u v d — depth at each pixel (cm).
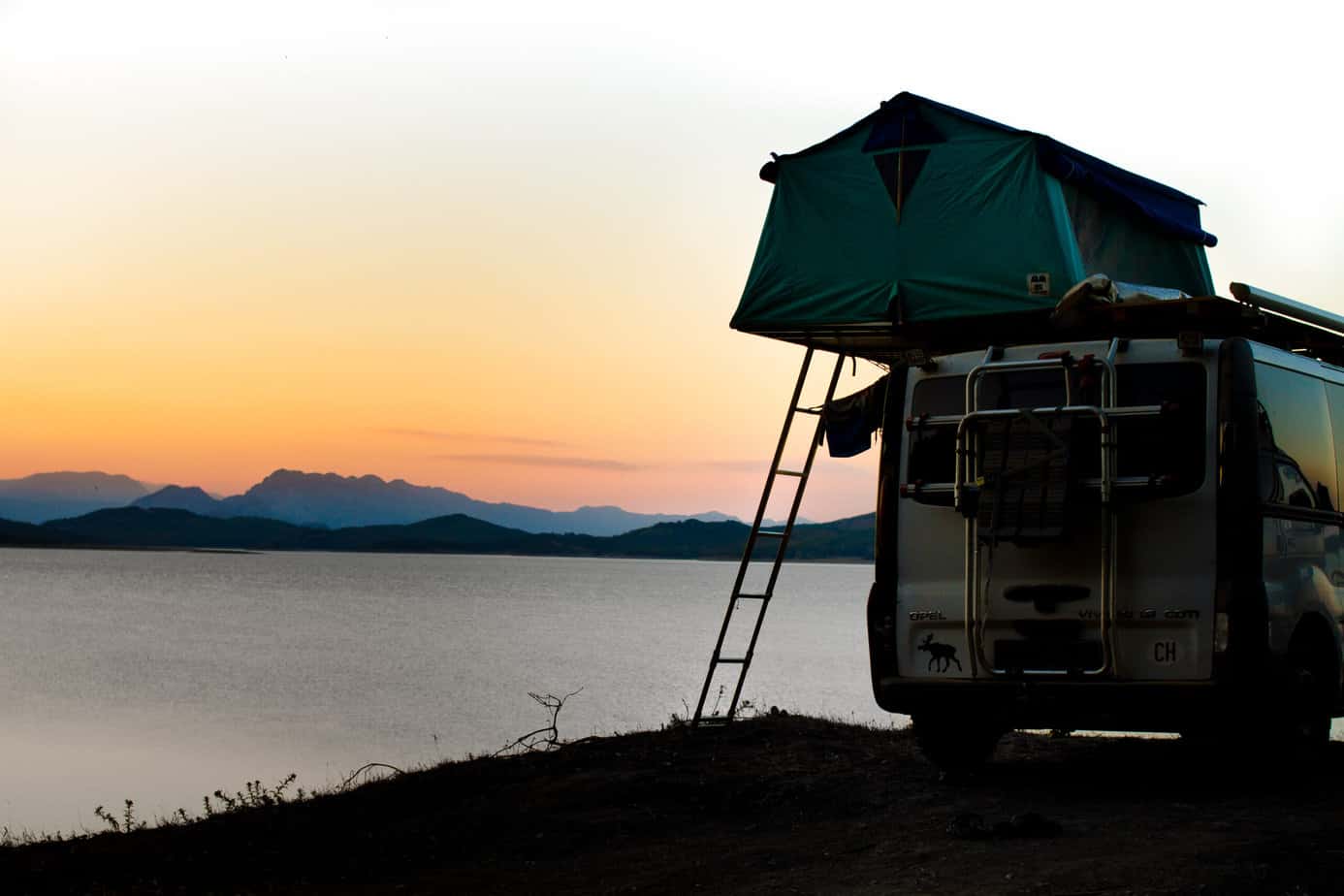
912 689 951
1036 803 912
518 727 4891
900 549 972
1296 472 962
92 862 901
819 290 1232
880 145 1230
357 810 1020
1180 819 832
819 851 809
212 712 5688
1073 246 1177
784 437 1340
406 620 13738
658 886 755
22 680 7325
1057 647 908
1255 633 860
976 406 935
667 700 5650
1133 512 896
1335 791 948
